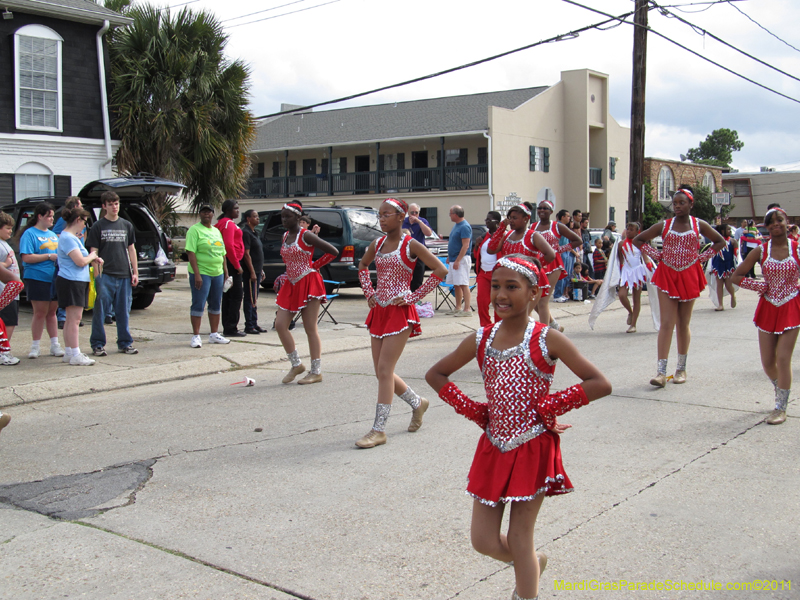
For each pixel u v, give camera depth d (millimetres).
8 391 7422
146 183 12555
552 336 2891
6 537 4145
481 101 36000
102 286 9203
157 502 4656
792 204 58031
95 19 18250
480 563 3736
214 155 19781
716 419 6359
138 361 9008
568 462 5262
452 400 3084
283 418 6672
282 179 37500
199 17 19719
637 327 12281
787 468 5090
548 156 35156
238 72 20422
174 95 18984
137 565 3764
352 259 15594
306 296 7910
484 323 8359
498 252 8195
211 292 10164
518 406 2912
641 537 4008
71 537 4129
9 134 17188
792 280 6113
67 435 6211
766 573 3598
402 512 4406
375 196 34750
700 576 3574
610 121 37969
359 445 5707
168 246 13688
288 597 3410
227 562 3781
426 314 13086
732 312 14203
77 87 18359
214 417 6738
